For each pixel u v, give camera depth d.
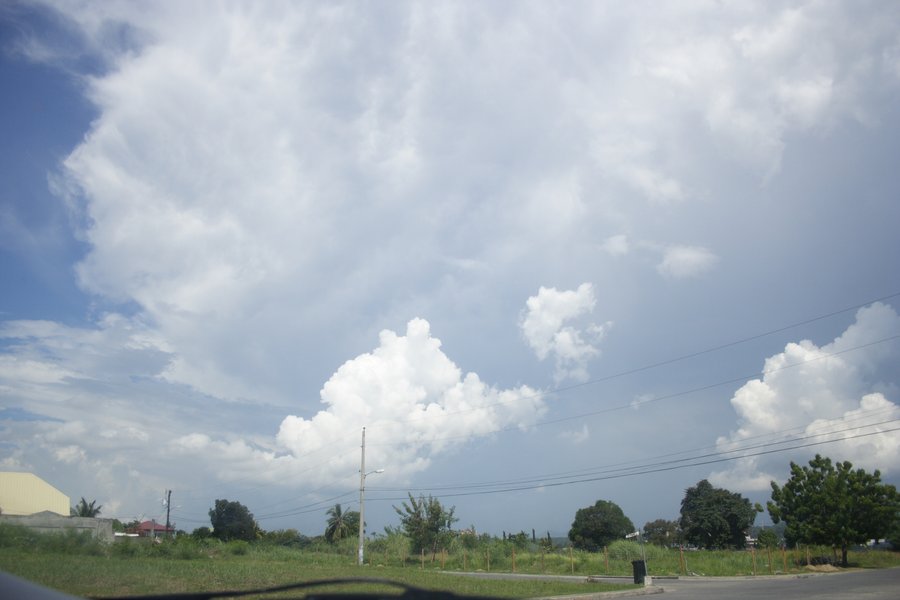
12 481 53.75
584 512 95.69
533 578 43.19
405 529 68.06
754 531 87.31
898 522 56.88
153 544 43.97
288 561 51.22
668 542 95.12
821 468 53.09
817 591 27.14
